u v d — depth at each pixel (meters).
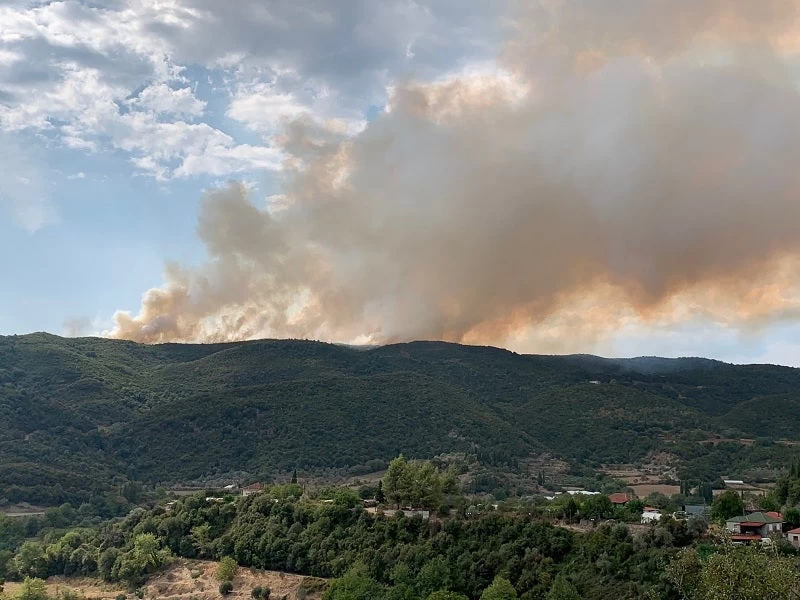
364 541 176.25
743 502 194.00
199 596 179.88
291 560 182.12
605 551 145.25
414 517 176.75
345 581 157.38
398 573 159.25
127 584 193.50
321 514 188.75
